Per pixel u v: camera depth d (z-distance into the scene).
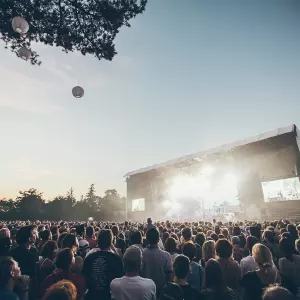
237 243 5.44
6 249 3.47
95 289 3.05
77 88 6.46
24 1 6.66
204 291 2.68
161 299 2.55
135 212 45.06
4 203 71.50
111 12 7.24
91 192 100.50
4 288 2.16
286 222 10.81
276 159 29.70
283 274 3.30
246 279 3.06
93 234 5.83
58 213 60.81
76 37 7.51
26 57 6.10
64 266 3.08
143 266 3.93
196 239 6.09
